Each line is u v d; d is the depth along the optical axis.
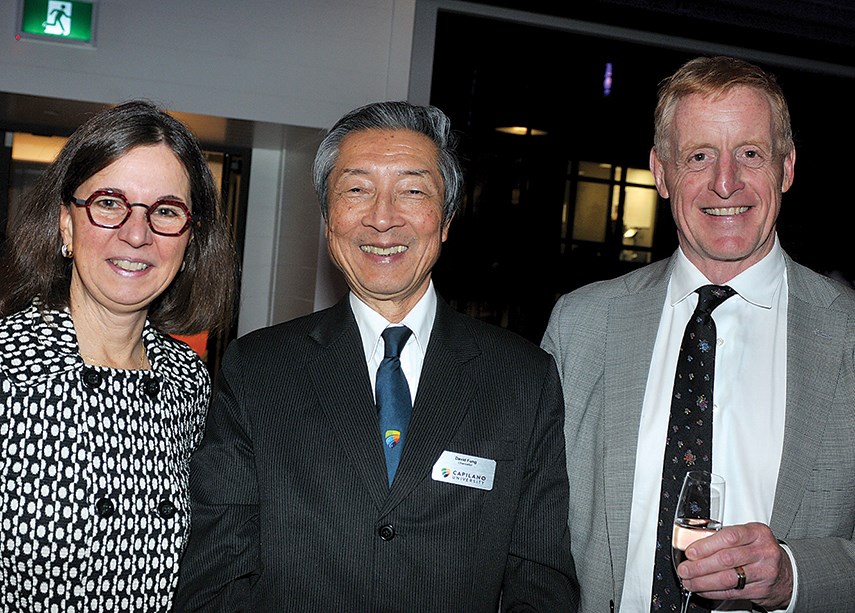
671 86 1.97
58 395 1.64
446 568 1.77
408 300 1.95
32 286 1.76
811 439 1.81
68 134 4.48
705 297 1.94
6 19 3.58
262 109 3.93
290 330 2.00
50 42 3.63
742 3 4.70
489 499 1.84
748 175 1.86
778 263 1.96
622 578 1.89
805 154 5.25
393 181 1.85
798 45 4.93
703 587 1.58
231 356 1.95
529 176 4.79
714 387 1.90
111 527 1.64
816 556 1.72
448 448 1.83
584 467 2.02
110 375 1.73
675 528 1.65
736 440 1.86
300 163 4.42
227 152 4.79
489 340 2.01
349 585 1.75
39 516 1.57
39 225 1.77
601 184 4.93
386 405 1.89
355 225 1.86
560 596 1.85
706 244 1.90
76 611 1.61
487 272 4.78
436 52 4.52
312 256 4.17
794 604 1.70
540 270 4.87
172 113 3.83
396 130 1.87
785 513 1.79
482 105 4.64
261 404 1.86
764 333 1.92
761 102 1.87
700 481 1.63
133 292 1.73
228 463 1.84
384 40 4.08
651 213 5.04
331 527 1.77
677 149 1.93
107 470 1.65
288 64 3.95
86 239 1.70
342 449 1.82
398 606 1.75
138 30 3.74
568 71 4.77
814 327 1.90
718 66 1.93
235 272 2.10
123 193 1.70
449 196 1.96
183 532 1.77
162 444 1.77
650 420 1.94
